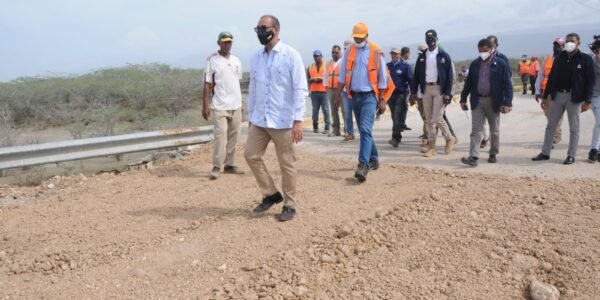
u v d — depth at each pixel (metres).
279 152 5.02
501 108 7.07
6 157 6.93
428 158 7.93
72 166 9.05
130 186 6.90
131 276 4.18
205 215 5.51
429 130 8.11
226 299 3.72
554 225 4.60
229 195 6.23
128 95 18.25
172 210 5.75
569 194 5.41
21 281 4.19
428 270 4.08
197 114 16.80
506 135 9.96
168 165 8.16
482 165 7.19
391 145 9.39
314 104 11.12
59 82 19.80
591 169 6.59
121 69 23.94
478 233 4.59
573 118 6.84
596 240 4.23
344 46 10.12
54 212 5.89
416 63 8.12
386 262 4.24
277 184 6.60
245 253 4.47
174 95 18.56
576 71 6.67
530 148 8.38
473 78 7.07
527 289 3.79
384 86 6.51
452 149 8.57
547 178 6.21
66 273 4.29
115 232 5.14
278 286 3.84
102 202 6.20
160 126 13.56
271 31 4.76
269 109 4.89
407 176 6.73
